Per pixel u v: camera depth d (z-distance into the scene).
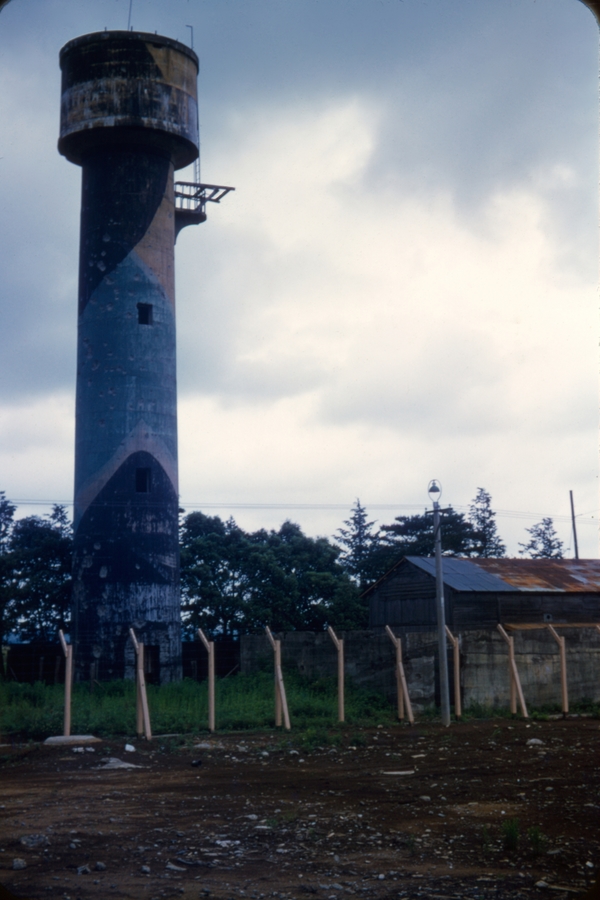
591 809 12.50
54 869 9.62
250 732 22.19
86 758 17.94
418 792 14.03
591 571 38.28
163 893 8.72
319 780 15.32
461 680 27.17
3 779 15.72
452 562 37.34
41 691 27.75
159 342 36.19
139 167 36.66
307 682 29.28
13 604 41.53
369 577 54.12
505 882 9.05
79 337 36.34
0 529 43.81
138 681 21.25
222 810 12.73
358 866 9.73
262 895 8.65
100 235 36.22
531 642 28.70
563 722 25.25
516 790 14.08
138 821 12.01
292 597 44.88
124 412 34.97
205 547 44.78
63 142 36.78
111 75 36.06
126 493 34.47
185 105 37.41
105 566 33.94
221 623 43.53
